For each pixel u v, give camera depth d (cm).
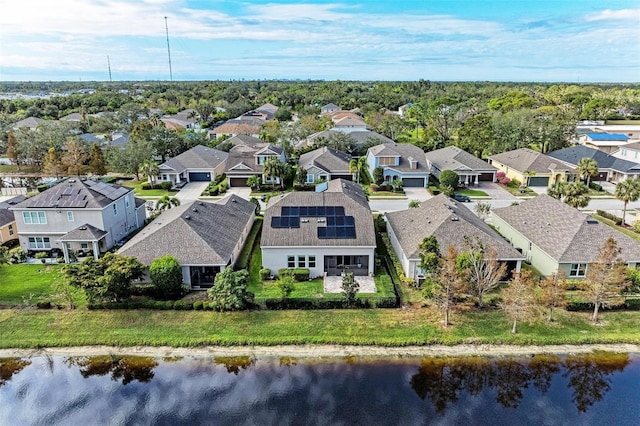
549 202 4444
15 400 2552
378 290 3547
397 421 2372
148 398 2550
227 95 19850
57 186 4550
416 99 17362
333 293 3506
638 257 3538
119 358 2877
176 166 7225
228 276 3269
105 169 7619
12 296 3494
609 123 12181
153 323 3159
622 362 2812
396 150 7450
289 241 3791
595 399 2528
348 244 3766
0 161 8906
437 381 2667
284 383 2653
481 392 2581
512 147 8481
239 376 2712
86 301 3384
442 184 6700
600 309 3297
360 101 17400
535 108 12325
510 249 3678
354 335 3027
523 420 2384
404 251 3788
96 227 4347
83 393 2600
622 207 5872
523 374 2725
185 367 2795
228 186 7081
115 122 12250
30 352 2936
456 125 10350
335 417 2395
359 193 5172
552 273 3334
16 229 4794
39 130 8475
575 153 7619
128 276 3247
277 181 7025
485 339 2986
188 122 13062
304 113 14050
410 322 3167
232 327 3114
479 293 3269
